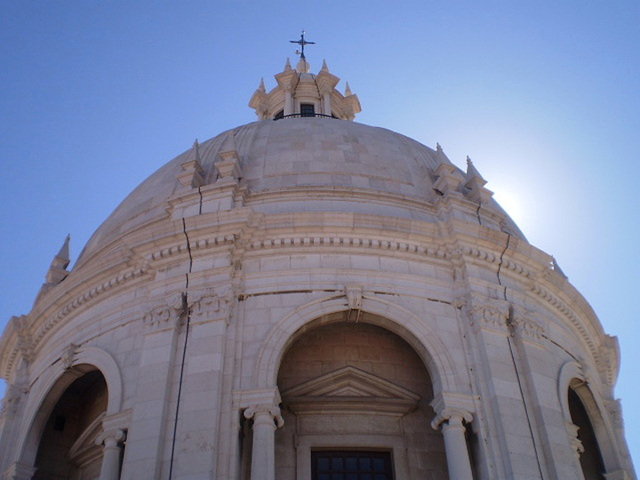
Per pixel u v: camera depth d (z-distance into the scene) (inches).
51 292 1018.7
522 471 729.6
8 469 897.5
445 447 755.4
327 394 839.7
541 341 880.9
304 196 997.8
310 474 794.8
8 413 980.6
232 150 1067.9
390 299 852.0
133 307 900.6
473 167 1164.5
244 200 984.9
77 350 914.1
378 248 898.7
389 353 900.0
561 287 1019.3
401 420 849.5
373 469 818.8
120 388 816.3
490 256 926.4
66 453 972.6
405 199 1022.4
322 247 888.9
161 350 792.3
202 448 697.0
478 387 795.4
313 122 1284.4
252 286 850.1
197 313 816.3
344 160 1109.7
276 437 812.6
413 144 1298.0
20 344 1061.1
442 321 848.9
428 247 914.7
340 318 844.0
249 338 802.2
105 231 1178.6
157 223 984.3
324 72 1732.3
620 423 1048.2
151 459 701.9
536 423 787.4
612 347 1133.7
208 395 737.0
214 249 877.2
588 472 1005.2
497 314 859.4
